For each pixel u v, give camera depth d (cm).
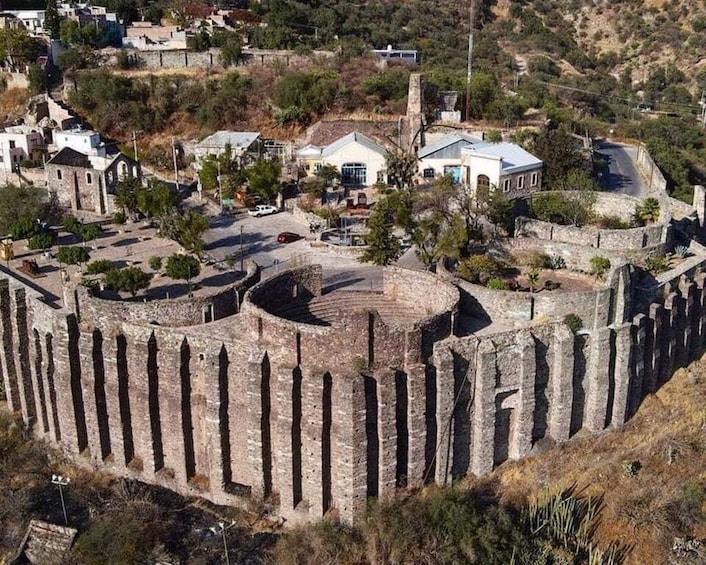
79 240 11056
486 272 8694
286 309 7850
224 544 6388
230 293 7612
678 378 8462
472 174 12694
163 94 18062
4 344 8169
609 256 9056
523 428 7094
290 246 11081
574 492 7031
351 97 17775
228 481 7081
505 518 6456
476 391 6856
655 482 7200
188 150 16250
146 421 7112
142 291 9000
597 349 7331
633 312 7700
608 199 11388
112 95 17775
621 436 7619
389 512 6469
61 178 12912
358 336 6353
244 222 12412
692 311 8606
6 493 7244
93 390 7269
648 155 14762
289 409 6506
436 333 6738
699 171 15850
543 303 7325
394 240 9706
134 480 7344
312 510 6712
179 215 11006
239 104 17712
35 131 15450
